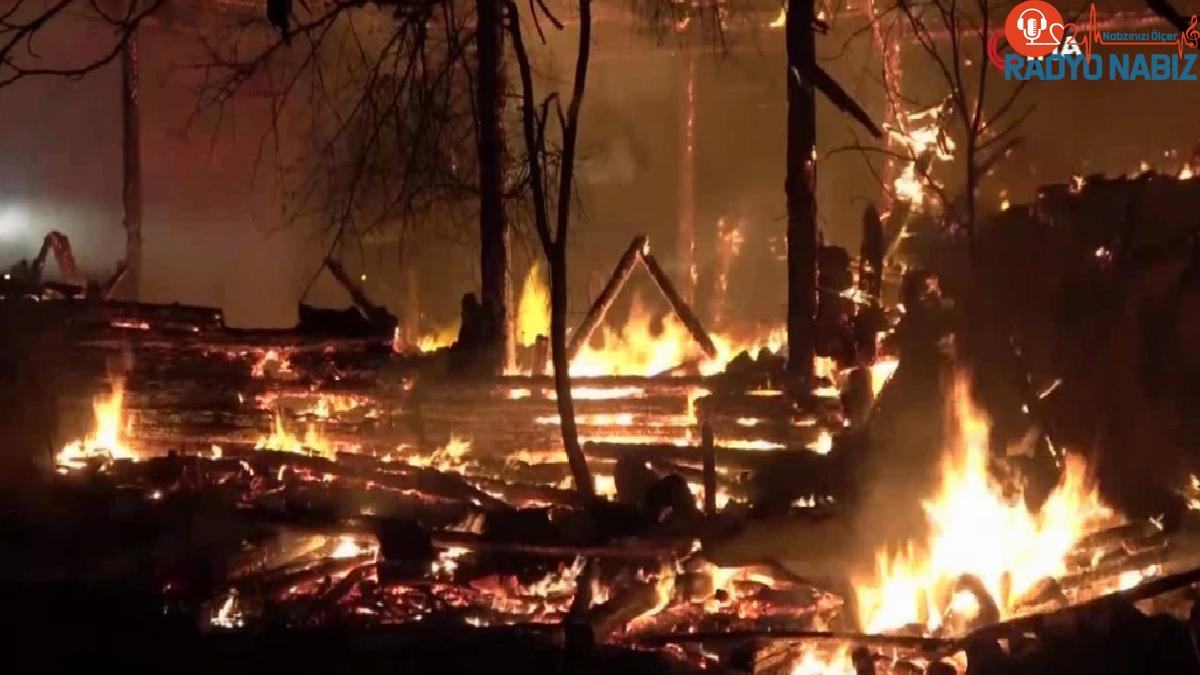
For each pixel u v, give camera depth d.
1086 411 8.09
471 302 10.92
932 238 10.27
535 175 8.34
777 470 8.27
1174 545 6.86
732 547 6.96
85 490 8.28
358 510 8.02
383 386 10.30
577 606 6.55
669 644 6.25
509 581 7.04
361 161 11.54
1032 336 8.59
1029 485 7.55
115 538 7.49
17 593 6.67
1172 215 9.00
